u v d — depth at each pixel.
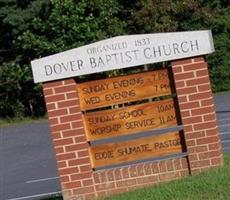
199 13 34.31
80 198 9.70
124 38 9.53
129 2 32.75
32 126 30.78
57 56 9.55
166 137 9.80
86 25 20.95
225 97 32.62
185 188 8.72
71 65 9.55
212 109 9.70
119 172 9.69
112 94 9.77
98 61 9.56
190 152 9.70
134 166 9.69
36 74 9.55
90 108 9.74
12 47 33.56
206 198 8.20
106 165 9.79
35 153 21.08
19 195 13.93
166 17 32.44
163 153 9.81
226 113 25.11
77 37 21.06
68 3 20.77
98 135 9.77
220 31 35.78
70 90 9.66
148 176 9.70
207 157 9.71
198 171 9.67
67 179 9.70
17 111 34.47
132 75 9.77
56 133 9.67
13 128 30.91
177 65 9.67
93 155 9.79
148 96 9.79
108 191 9.69
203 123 9.70
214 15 34.91
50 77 9.55
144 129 9.80
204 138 9.70
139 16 32.12
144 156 9.81
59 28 21.16
